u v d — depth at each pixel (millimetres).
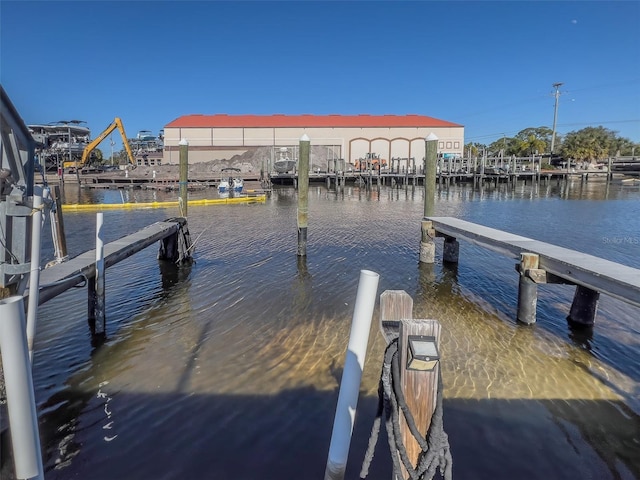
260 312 6332
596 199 26000
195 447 3365
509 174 39281
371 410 3791
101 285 5473
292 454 3289
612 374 4535
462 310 6504
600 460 3240
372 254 10219
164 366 4656
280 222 16016
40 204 2738
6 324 1596
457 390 4188
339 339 5355
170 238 9430
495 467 3145
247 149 56469
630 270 4832
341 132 57875
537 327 5805
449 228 8492
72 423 3656
